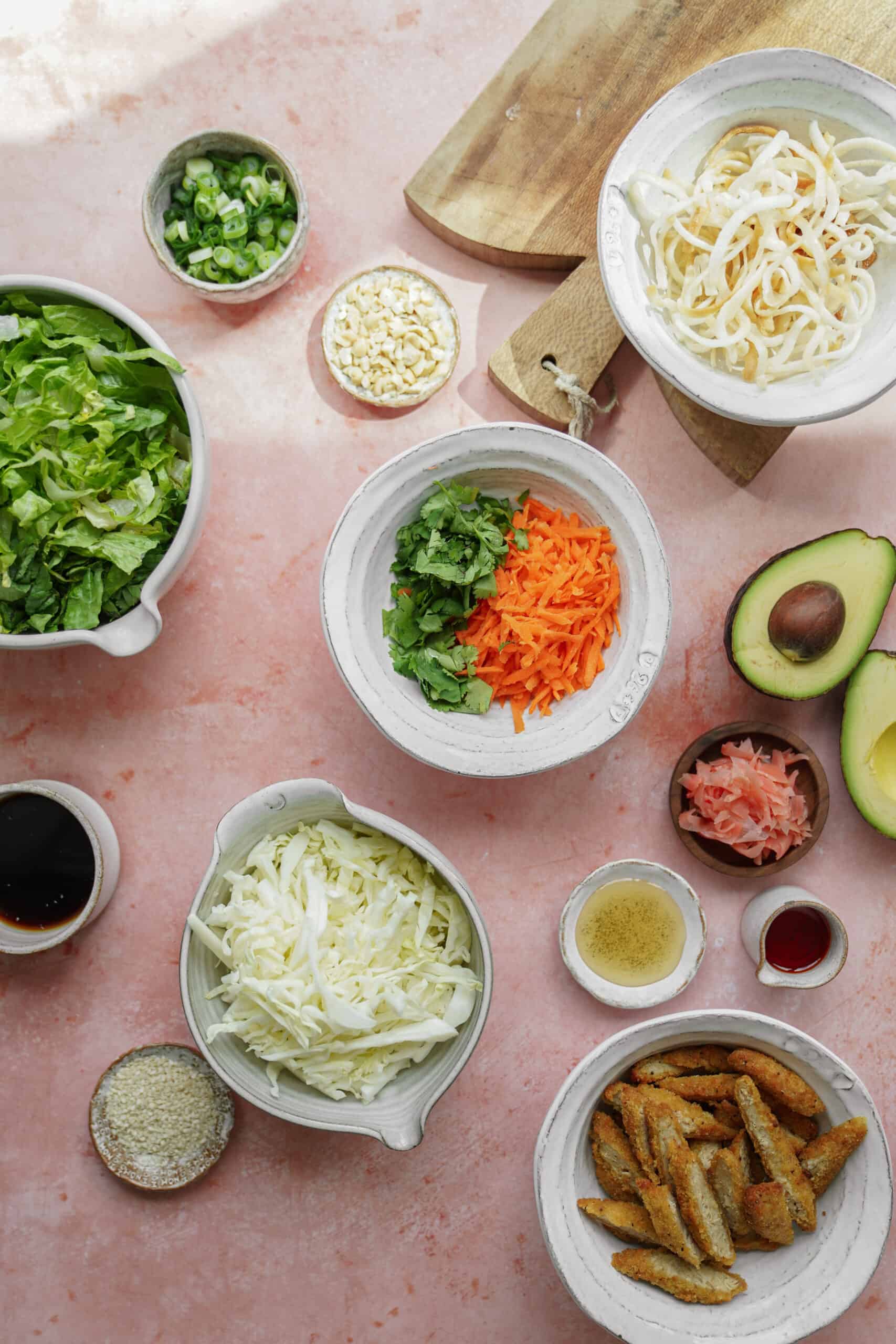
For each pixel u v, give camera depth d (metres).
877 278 0.73
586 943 0.76
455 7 0.77
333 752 0.78
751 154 0.72
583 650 0.74
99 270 0.77
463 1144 0.77
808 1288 0.71
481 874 0.78
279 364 0.78
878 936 0.79
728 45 0.74
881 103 0.70
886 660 0.73
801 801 0.74
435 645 0.74
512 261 0.77
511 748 0.74
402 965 0.72
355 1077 0.72
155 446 0.72
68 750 0.77
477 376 0.78
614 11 0.74
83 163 0.77
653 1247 0.72
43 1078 0.77
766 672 0.73
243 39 0.77
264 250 0.76
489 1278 0.77
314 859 0.73
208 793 0.77
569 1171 0.72
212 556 0.77
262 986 0.70
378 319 0.75
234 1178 0.77
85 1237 0.77
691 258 0.73
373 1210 0.77
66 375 0.70
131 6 0.77
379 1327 0.77
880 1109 0.78
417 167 0.78
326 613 0.72
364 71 0.77
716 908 0.78
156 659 0.77
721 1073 0.74
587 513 0.75
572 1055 0.77
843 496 0.78
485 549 0.73
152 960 0.77
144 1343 0.77
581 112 0.75
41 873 0.75
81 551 0.71
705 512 0.78
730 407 0.70
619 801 0.78
